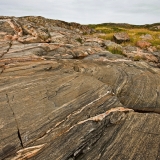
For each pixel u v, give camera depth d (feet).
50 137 24.88
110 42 109.40
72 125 27.07
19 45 62.49
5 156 21.90
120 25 379.96
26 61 46.21
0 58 47.29
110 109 31.14
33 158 22.34
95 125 27.48
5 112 27.37
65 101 31.30
